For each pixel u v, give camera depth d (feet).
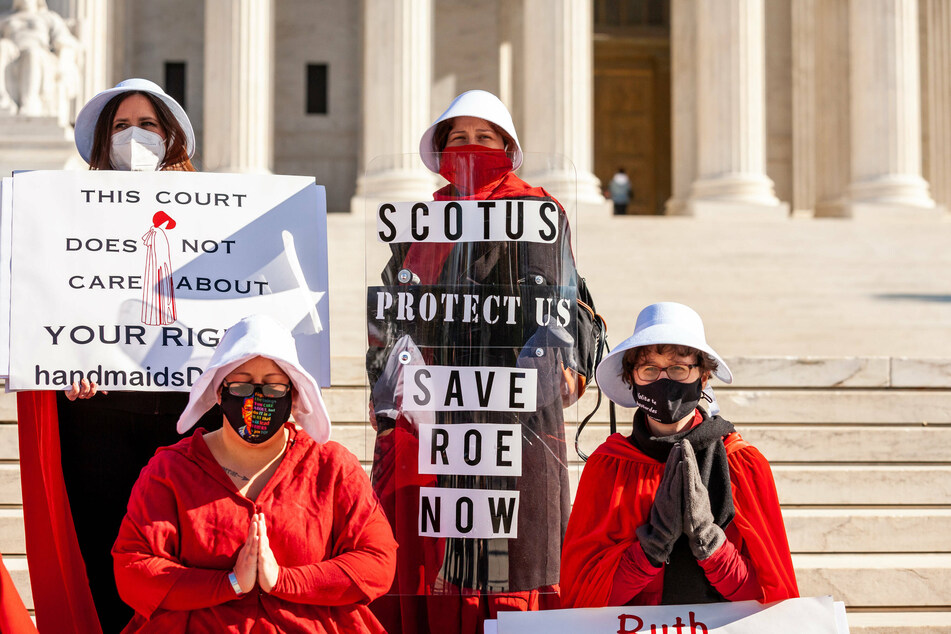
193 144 17.48
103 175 15.70
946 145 76.84
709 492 13.78
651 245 54.95
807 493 23.09
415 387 14.90
